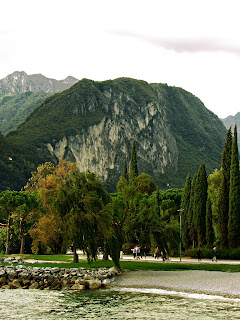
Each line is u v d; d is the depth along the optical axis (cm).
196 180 8775
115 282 4944
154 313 3656
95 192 5469
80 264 6025
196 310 3703
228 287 4391
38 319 3609
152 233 5750
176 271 5425
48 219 7488
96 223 5188
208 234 8412
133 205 5650
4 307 4025
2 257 7100
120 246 5588
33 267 5622
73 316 3666
